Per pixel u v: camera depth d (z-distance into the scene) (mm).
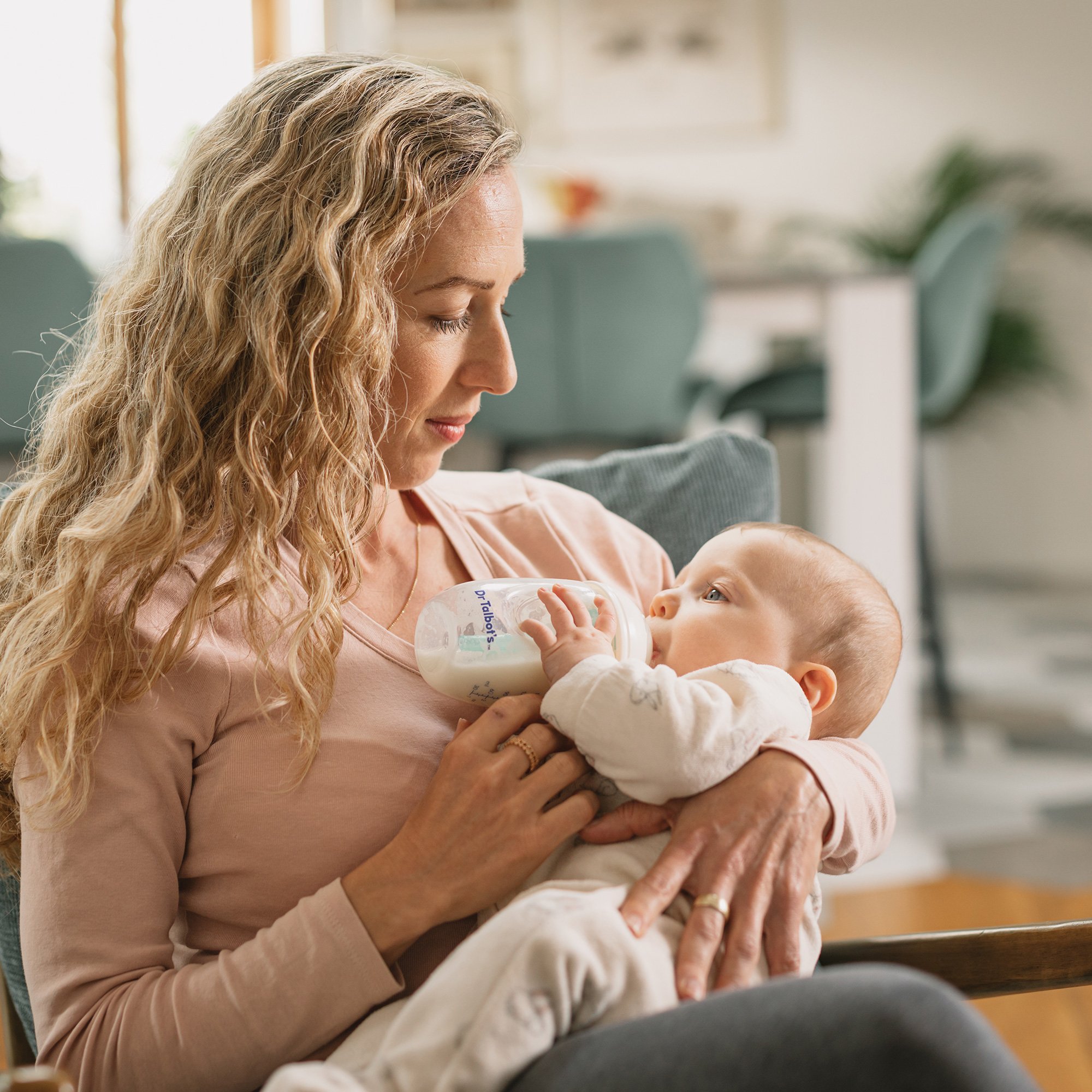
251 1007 812
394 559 1054
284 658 924
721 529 1259
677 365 2727
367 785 911
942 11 5652
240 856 897
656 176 5699
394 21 5484
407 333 946
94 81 4570
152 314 970
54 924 849
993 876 2484
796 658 1043
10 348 2484
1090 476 5844
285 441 926
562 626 938
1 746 924
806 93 5684
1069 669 4184
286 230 914
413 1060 735
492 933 776
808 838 882
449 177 925
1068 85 5668
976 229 3170
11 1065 998
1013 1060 661
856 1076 648
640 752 868
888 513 2834
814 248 5758
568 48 5586
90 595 875
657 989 783
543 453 4039
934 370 3268
